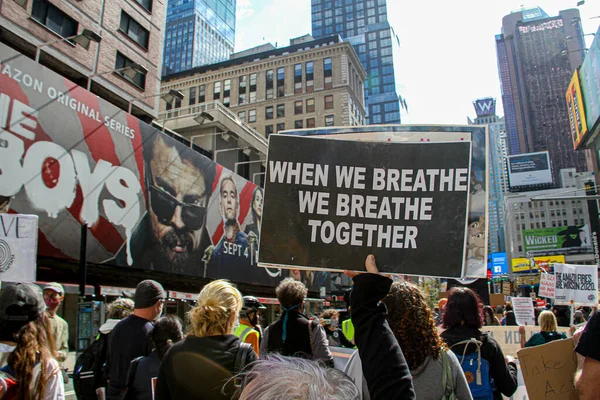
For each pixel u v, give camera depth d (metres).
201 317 2.50
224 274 25.70
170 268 21.00
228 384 2.27
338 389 0.85
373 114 135.12
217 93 65.81
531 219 128.38
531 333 6.91
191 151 23.67
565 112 166.00
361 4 154.00
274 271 31.50
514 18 180.38
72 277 16.42
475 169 2.48
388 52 140.12
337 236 2.48
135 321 3.57
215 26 167.62
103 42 23.36
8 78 14.30
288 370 0.88
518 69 175.75
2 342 2.43
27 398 2.30
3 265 4.98
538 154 132.38
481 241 2.39
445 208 2.43
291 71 63.00
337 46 61.47
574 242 74.69
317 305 33.84
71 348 17.92
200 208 23.92
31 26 19.50
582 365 2.24
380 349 1.60
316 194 2.54
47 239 14.96
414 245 2.40
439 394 2.40
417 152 2.52
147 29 26.81
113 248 17.66
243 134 35.47
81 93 17.05
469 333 3.11
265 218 2.53
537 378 2.83
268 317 31.92
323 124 59.50
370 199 2.50
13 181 14.08
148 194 19.95
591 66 58.91
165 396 2.38
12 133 14.23
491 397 2.96
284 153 2.60
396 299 2.54
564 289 9.05
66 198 15.80
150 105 26.25
